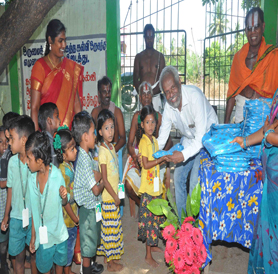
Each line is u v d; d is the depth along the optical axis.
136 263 3.15
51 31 3.23
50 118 2.78
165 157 3.07
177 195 3.54
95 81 5.15
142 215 3.18
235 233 2.72
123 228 3.94
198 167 3.29
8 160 2.71
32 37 5.55
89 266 2.74
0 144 2.81
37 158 2.21
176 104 3.11
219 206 2.68
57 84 3.42
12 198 2.54
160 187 3.24
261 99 2.89
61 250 2.48
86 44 5.12
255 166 2.73
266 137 2.33
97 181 2.74
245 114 2.94
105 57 5.05
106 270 3.04
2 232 2.75
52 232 2.39
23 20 2.44
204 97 3.32
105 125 2.84
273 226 2.35
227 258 3.22
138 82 6.09
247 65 3.84
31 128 2.50
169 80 3.03
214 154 2.62
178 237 2.21
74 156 2.57
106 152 2.90
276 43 4.73
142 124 3.24
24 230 2.59
